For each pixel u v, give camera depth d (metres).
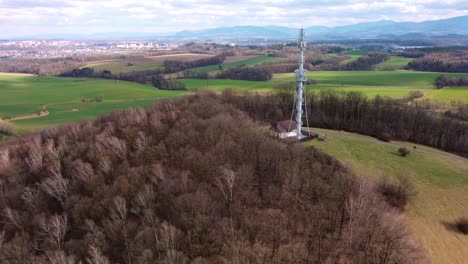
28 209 60.16
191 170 59.94
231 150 65.81
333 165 68.62
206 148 68.19
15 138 102.88
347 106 112.62
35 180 69.69
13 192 65.06
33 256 47.78
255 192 55.06
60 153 75.94
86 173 63.53
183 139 71.56
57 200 61.19
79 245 47.31
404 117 104.25
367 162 78.25
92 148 73.25
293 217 49.28
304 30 82.56
